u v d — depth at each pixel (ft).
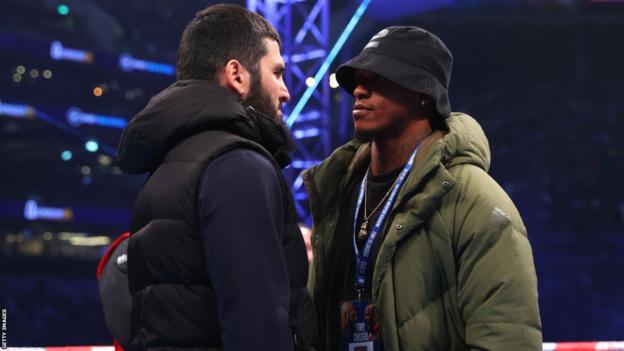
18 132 65.87
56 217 65.26
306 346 5.25
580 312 55.11
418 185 5.89
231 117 5.23
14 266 59.47
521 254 5.67
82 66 65.26
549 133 62.54
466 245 5.74
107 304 6.07
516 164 62.54
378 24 53.42
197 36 5.63
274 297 4.84
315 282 6.59
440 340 5.79
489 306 5.57
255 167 5.05
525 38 63.98
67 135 67.15
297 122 44.93
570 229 58.13
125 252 6.11
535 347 5.53
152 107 5.36
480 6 60.49
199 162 5.15
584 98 63.21
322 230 6.66
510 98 64.80
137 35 63.72
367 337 5.98
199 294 5.06
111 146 68.49
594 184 59.26
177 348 5.04
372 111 6.20
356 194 6.66
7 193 64.59
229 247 4.84
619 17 61.62
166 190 5.22
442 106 6.04
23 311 53.01
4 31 62.49
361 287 6.19
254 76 5.59
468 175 5.90
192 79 5.60
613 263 56.24
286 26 39.19
